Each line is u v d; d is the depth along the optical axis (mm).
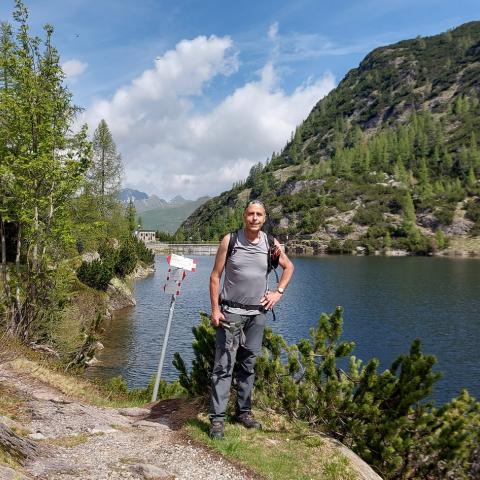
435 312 46812
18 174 14078
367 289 65000
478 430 5590
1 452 3750
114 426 5758
